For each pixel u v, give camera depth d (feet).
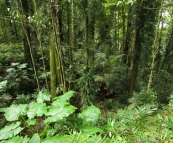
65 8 17.83
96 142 5.48
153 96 14.92
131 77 22.07
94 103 16.40
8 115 9.68
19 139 7.60
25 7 19.60
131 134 6.43
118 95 22.63
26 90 20.17
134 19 19.97
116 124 7.22
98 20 21.74
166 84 22.25
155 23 20.04
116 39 26.89
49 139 7.18
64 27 20.89
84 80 16.01
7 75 20.89
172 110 9.57
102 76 22.56
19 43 36.19
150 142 5.40
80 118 9.20
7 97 16.53
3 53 29.99
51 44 14.57
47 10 12.99
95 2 18.52
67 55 18.10
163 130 5.93
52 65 15.01
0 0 27.63
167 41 28.09
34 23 11.97
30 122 9.18
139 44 20.67
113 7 22.82
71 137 5.84
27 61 23.49
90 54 21.52
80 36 22.82
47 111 9.48
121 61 24.86
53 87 15.20
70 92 11.25
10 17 10.98
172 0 9.46
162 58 29.71
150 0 17.19
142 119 7.14
